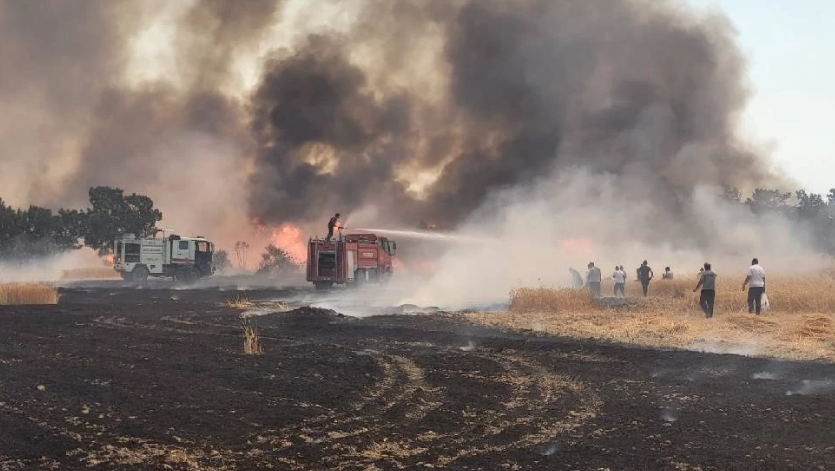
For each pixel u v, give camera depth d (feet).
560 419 29.01
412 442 25.49
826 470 21.67
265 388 35.09
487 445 25.07
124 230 196.24
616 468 22.09
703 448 24.29
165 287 134.41
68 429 26.61
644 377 38.93
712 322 64.08
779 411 30.12
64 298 101.96
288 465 22.68
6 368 39.83
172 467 22.31
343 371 40.47
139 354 46.14
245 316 73.20
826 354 46.52
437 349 49.88
